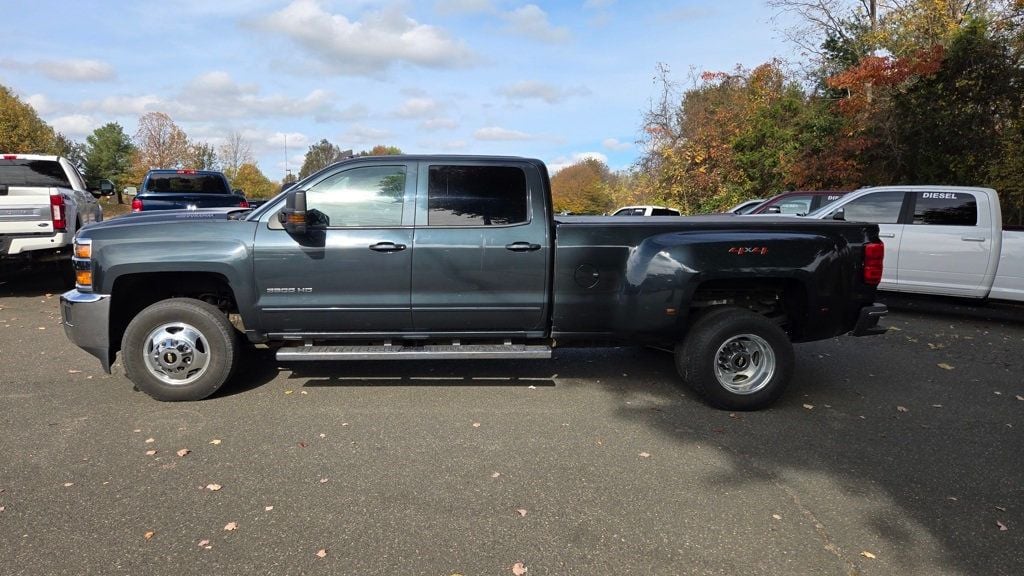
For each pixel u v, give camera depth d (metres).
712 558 2.88
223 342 4.78
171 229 4.72
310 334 4.86
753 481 3.65
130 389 5.11
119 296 4.83
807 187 18.59
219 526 3.09
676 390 5.29
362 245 4.71
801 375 5.84
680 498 3.44
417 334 4.93
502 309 4.86
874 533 3.12
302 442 4.11
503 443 4.14
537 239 4.81
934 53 15.34
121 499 3.34
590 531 3.09
